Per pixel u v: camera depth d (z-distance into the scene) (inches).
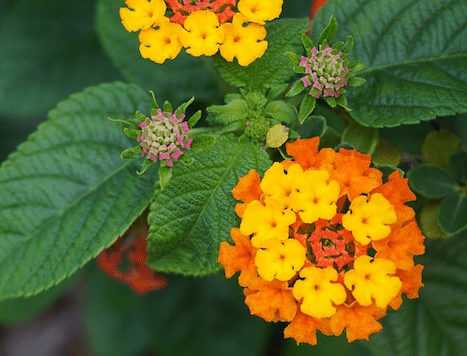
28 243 10.2
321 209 9.0
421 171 10.4
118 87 10.6
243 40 9.5
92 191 10.3
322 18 10.3
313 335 9.2
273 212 9.1
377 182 9.2
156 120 9.4
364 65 9.8
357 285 9.0
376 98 10.2
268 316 9.2
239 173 9.7
